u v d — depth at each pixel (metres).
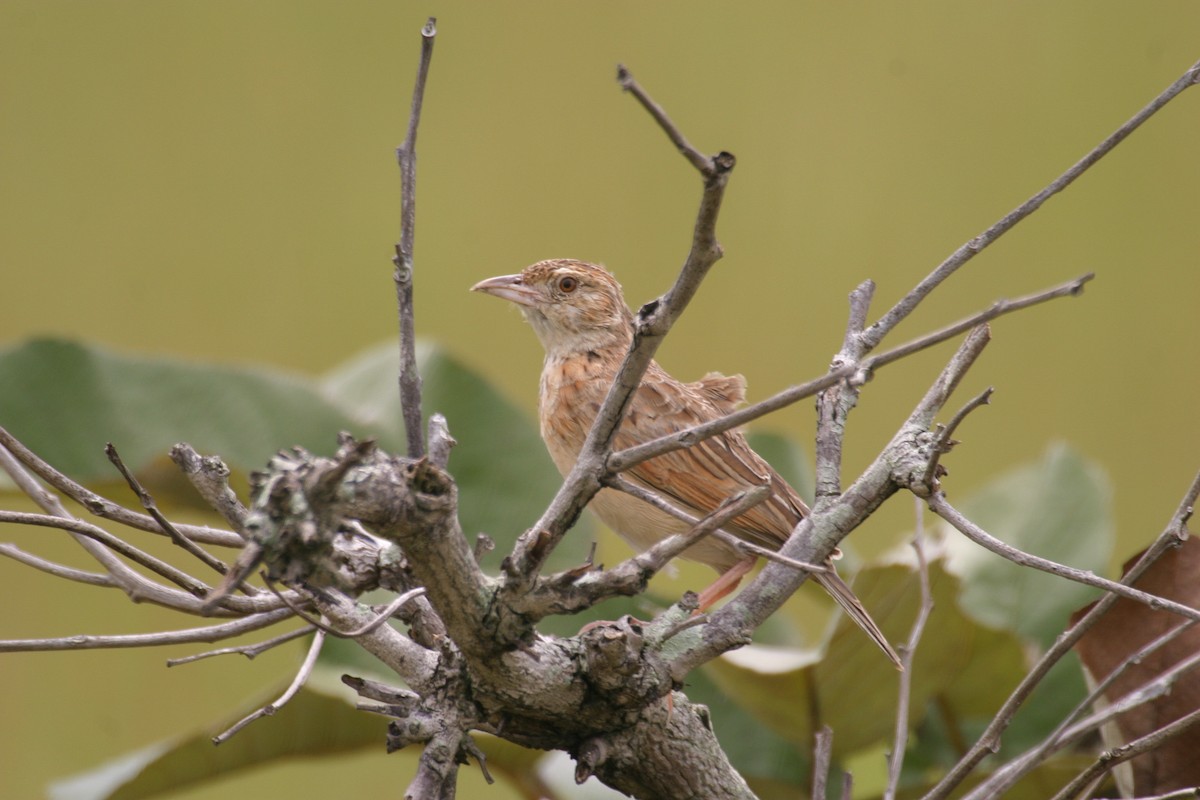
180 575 4.96
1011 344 15.75
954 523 4.88
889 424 15.19
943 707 8.14
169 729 13.01
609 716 5.04
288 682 7.20
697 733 5.35
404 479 4.12
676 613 5.13
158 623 13.39
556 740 5.18
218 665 13.02
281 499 3.88
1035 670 5.41
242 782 13.09
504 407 10.11
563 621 8.75
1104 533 9.01
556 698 4.94
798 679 7.33
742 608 5.15
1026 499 9.27
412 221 5.41
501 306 15.53
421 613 5.29
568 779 7.71
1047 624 8.70
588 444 4.51
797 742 7.78
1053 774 7.39
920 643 7.41
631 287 15.63
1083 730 5.76
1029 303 4.39
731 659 7.27
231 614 5.22
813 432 14.49
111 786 7.88
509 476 9.91
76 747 13.00
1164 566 6.55
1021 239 16.02
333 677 7.30
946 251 15.80
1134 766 6.54
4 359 9.75
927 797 5.50
